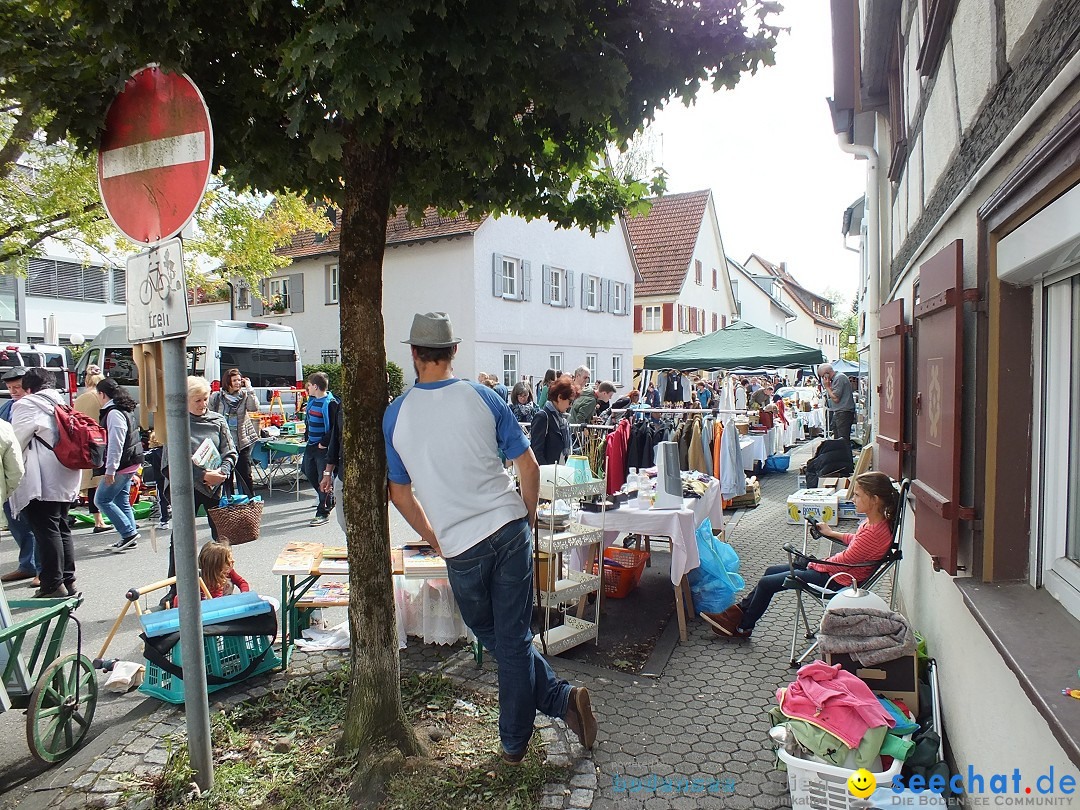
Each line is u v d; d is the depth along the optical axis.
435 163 3.43
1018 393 2.48
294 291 24.59
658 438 8.76
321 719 3.52
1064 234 1.86
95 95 2.74
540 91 2.70
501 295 21.38
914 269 4.69
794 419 19.33
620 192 4.27
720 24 2.80
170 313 2.64
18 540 6.45
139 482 9.58
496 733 3.35
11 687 3.30
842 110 8.18
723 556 5.95
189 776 2.91
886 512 4.28
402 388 18.97
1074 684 1.75
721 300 37.12
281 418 12.70
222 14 2.70
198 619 2.87
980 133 2.71
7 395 12.45
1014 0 2.28
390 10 2.18
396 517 9.09
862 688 2.90
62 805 2.88
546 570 4.63
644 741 3.40
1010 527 2.52
